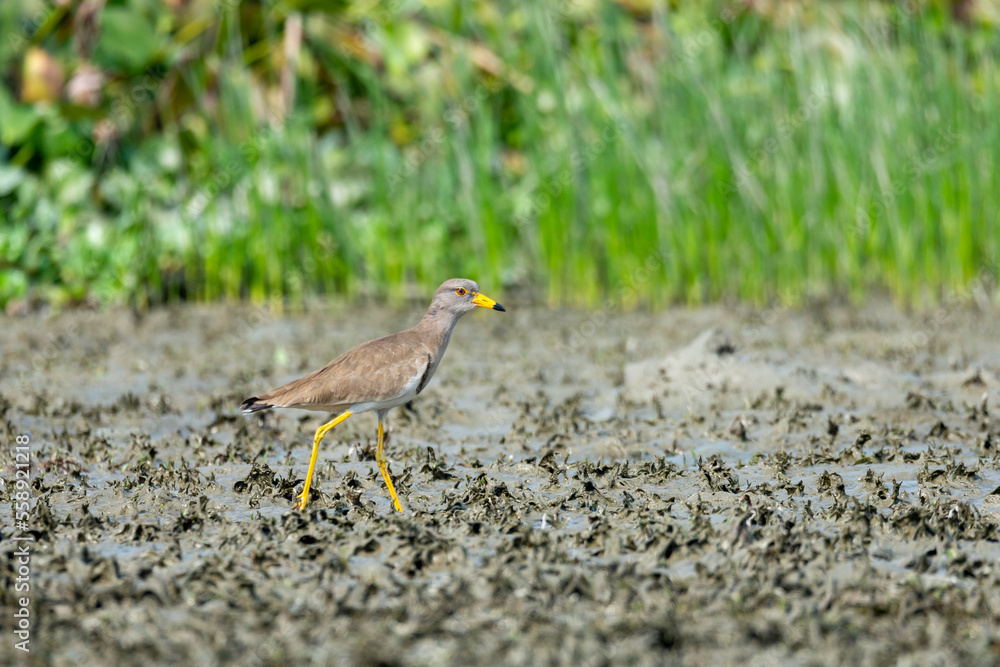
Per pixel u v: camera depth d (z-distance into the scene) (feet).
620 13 60.59
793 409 37.35
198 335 51.08
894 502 27.55
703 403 38.55
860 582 22.33
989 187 59.52
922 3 62.03
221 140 56.54
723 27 63.41
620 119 56.24
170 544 24.90
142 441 32.86
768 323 53.36
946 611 21.03
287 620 20.75
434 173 58.34
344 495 28.40
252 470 29.76
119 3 61.11
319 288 59.62
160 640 20.04
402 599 21.76
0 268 55.98
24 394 39.73
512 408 38.75
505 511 26.84
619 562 23.71
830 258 58.70
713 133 57.16
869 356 46.14
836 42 59.98
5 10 59.72
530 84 59.67
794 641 19.79
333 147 61.52
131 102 58.85
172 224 57.06
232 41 58.49
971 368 43.83
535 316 55.98
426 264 57.98
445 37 61.52
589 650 19.54
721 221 58.08
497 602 21.57
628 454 33.14
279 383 42.63
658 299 57.26
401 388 28.17
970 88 60.85
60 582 22.61
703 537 24.54
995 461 31.37
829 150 57.77
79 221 57.26
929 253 58.49
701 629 20.39
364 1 61.82
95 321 53.31
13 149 59.26
